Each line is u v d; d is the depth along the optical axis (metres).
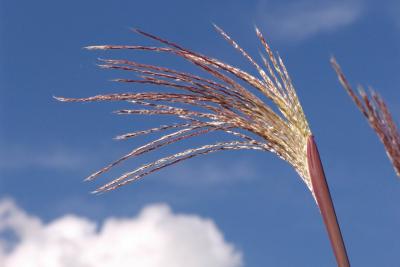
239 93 0.89
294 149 0.88
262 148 0.90
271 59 0.89
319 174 0.86
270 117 0.89
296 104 0.88
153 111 0.90
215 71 0.90
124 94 0.90
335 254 0.83
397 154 0.71
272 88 0.89
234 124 0.89
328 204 0.85
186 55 0.90
